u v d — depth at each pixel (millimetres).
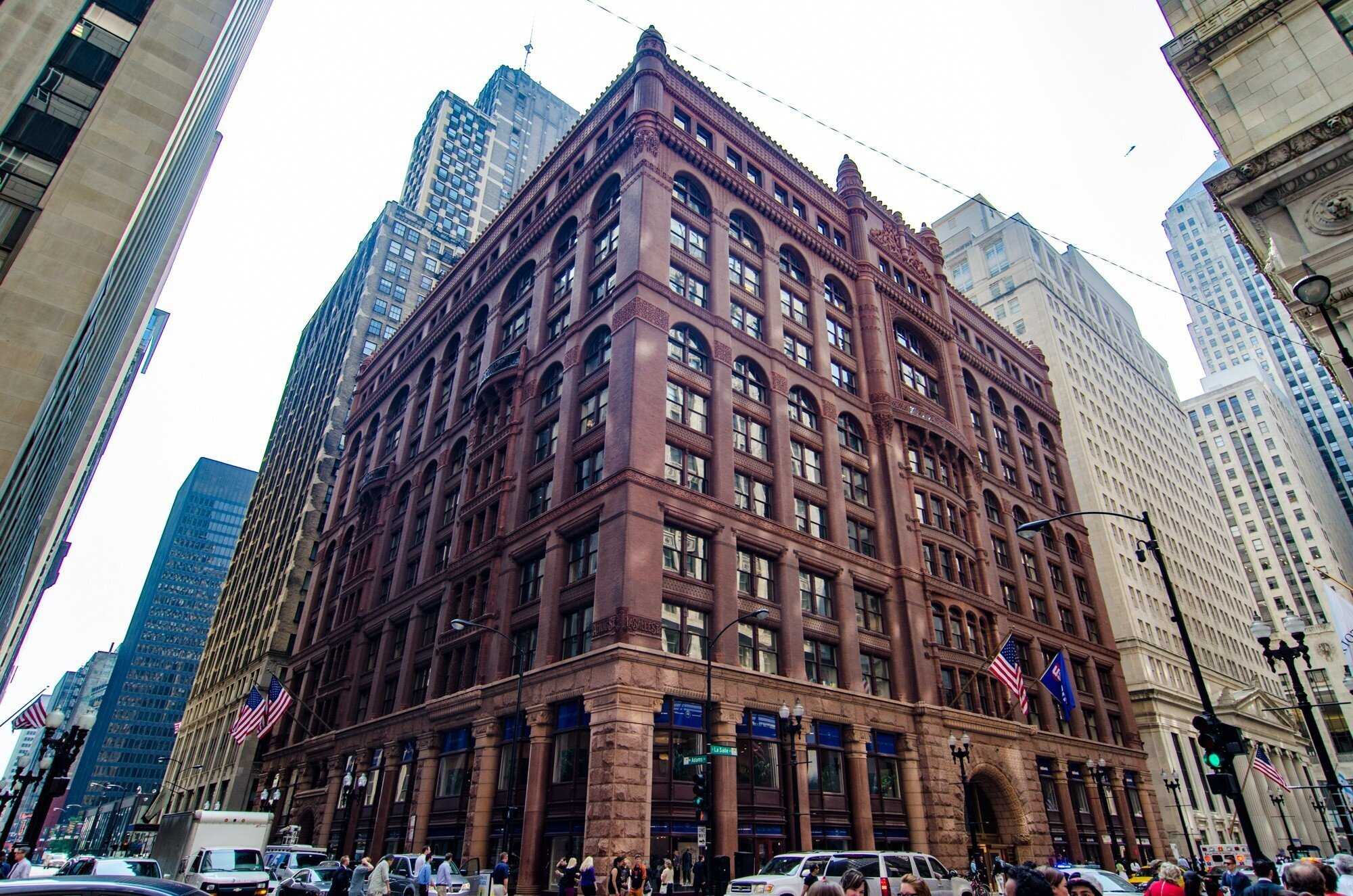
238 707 81375
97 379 48156
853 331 55531
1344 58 22094
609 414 38906
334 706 56562
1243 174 22516
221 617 110188
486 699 39031
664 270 43219
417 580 52219
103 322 35062
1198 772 73250
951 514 54094
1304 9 23047
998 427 67375
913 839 39406
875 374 53906
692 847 31297
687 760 28578
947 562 51531
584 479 39938
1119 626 76750
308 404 111562
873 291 57719
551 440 44219
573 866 26859
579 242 48875
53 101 27828
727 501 39594
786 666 38062
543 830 32750
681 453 39406
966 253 117312
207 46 31781
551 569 38469
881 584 45562
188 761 94750
